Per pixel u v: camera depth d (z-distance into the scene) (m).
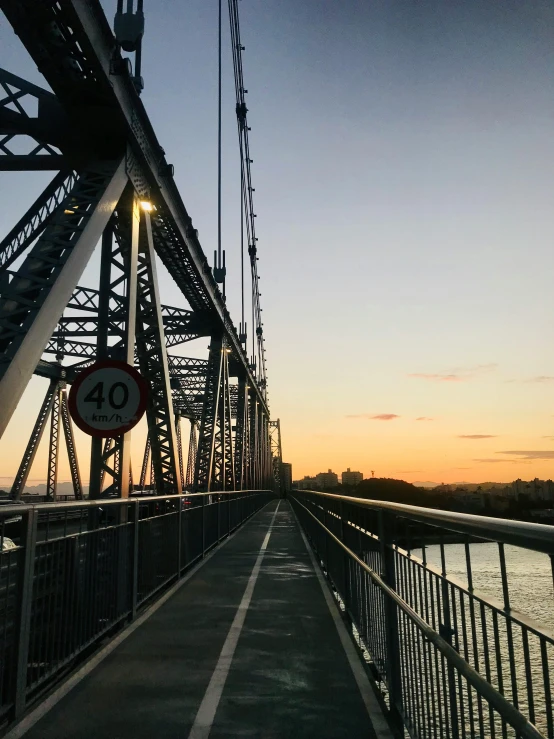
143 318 13.69
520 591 1.84
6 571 3.91
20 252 11.38
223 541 17.09
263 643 6.05
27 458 29.88
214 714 4.15
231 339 31.84
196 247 20.14
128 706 4.30
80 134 11.02
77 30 9.16
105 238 11.98
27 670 4.26
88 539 5.55
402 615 3.87
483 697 2.17
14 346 7.39
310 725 3.96
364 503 5.05
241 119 42.59
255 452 54.59
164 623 6.93
